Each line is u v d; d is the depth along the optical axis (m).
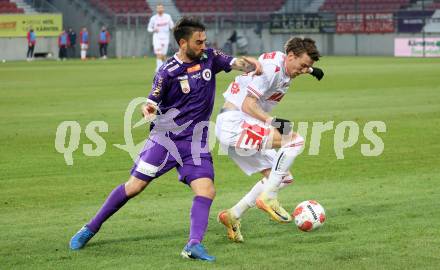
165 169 17.08
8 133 35.62
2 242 17.84
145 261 16.20
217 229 19.03
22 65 99.81
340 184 24.45
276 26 130.25
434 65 87.88
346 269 15.40
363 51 124.25
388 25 121.50
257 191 17.81
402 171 26.47
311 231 18.48
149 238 18.16
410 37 119.31
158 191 23.69
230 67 17.14
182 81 16.66
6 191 23.78
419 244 17.22
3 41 118.75
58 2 128.88
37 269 15.68
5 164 28.27
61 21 123.69
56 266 15.88
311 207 18.05
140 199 22.56
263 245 17.39
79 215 20.66
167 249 17.16
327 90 56.47
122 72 81.19
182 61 16.70
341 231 18.53
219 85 61.88
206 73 16.83
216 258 16.33
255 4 135.00
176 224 19.53
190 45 16.48
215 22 130.62
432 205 21.22
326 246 17.19
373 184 24.33
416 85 59.72
